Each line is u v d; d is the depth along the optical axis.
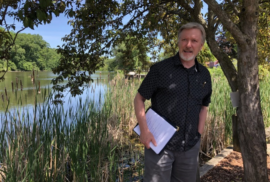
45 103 2.73
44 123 2.62
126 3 3.41
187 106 1.45
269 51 4.19
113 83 5.95
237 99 2.02
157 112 1.48
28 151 2.25
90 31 3.26
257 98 1.89
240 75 1.93
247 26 1.85
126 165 3.45
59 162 2.66
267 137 4.20
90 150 3.33
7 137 2.52
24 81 16.80
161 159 1.45
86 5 3.02
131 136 5.02
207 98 1.68
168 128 1.42
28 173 2.12
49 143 2.54
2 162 2.48
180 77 1.44
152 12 3.26
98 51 3.61
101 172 2.79
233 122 2.54
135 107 1.50
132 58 4.36
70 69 3.44
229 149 3.59
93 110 3.88
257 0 1.80
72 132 2.94
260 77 6.93
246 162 1.99
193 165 1.54
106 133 3.88
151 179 1.48
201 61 4.08
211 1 1.76
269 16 3.50
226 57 2.23
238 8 3.01
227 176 2.67
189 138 1.49
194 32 1.41
